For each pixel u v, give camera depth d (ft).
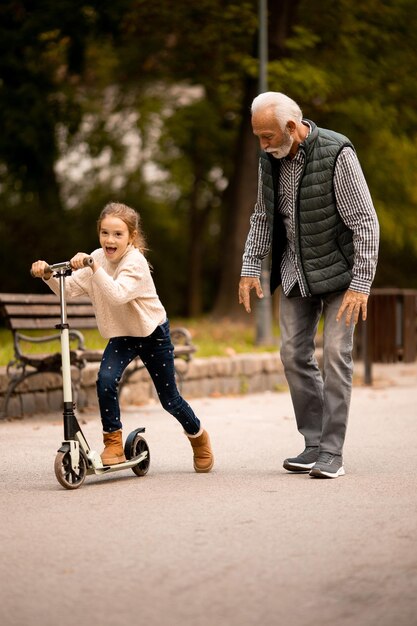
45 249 130.72
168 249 147.95
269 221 30.37
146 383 54.54
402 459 34.04
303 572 19.42
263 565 19.90
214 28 96.68
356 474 30.68
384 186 116.06
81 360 44.98
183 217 151.02
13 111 93.35
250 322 97.76
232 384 60.95
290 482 29.19
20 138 93.35
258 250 31.65
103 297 28.96
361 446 37.45
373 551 20.98
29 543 21.81
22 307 46.24
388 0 98.53
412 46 100.53
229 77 101.19
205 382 58.59
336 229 29.68
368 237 29.19
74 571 19.60
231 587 18.48
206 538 22.12
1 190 129.18
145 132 127.95
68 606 17.48
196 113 118.01
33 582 18.92
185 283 149.07
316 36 91.86
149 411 49.96
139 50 108.47
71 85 113.80
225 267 98.53
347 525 23.38
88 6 88.99
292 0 94.58
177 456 34.86
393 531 22.76
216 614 16.99
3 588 18.56
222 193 132.98
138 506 25.66
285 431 42.14
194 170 135.64
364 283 29.19
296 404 31.30
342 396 30.09
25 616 16.98
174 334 53.11
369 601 17.69
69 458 28.27
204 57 103.76
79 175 142.51
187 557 20.53
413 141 108.47
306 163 29.48
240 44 98.17
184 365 56.34
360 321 66.39
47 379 48.52
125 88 120.37
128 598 17.88
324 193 29.50
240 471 31.48
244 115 97.09
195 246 144.05
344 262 29.78
